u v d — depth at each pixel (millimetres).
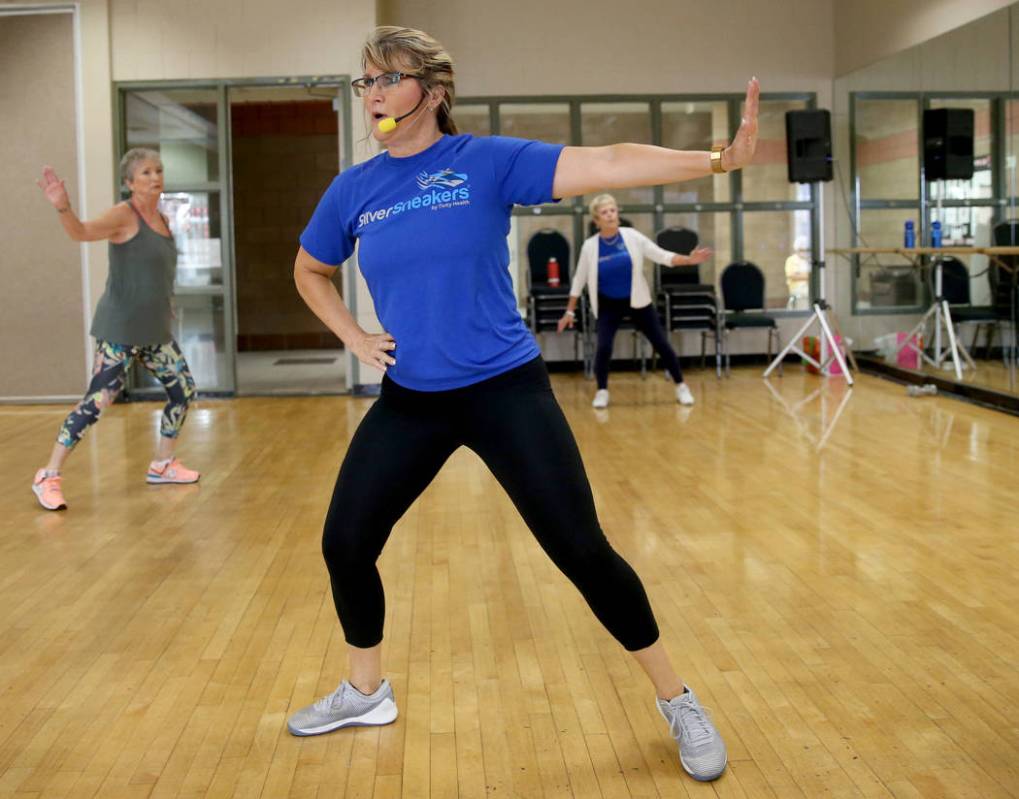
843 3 9961
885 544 4035
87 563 3998
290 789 2258
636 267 7684
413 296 2221
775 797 2174
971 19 7957
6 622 3354
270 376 10445
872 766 2293
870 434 6414
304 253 2432
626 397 8312
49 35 8492
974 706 2584
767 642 3047
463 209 2186
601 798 2191
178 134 8703
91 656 3049
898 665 2855
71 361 8594
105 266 8523
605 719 2557
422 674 2852
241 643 3131
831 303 10336
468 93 10047
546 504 2203
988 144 7375
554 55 10047
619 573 2252
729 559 3879
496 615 3305
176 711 2664
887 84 9023
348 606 2453
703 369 10086
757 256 10336
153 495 5137
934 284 8234
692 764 2254
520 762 2354
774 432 6559
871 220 9414
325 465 5848
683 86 10148
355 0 8570
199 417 7742
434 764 2354
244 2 8570
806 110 9492
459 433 2285
